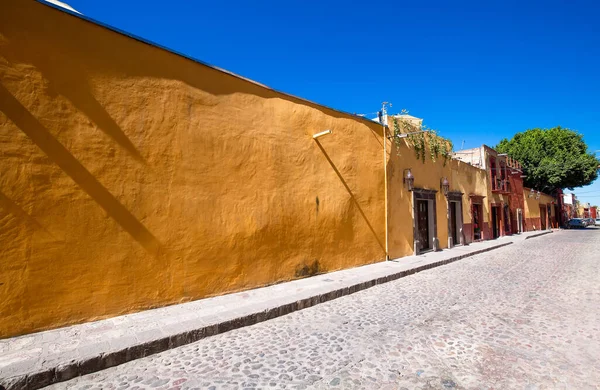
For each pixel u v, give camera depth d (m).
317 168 8.40
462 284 7.81
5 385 3.05
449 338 4.40
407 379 3.32
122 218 5.02
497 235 21.67
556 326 4.84
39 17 4.43
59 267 4.43
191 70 6.04
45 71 4.44
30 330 4.18
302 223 7.90
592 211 85.69
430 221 13.49
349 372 3.46
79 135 4.68
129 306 5.04
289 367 3.59
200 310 5.25
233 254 6.45
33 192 4.27
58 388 3.22
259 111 7.14
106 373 3.52
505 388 3.15
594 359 3.76
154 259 5.35
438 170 14.19
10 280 4.07
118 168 5.02
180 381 3.31
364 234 9.78
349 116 9.55
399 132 11.66
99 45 4.95
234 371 3.51
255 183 6.94
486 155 20.44
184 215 5.75
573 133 31.95
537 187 34.38
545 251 14.50
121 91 5.13
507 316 5.31
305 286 6.97
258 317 5.18
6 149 4.10
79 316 4.57
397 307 5.93
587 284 7.62
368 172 10.09
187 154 5.86
